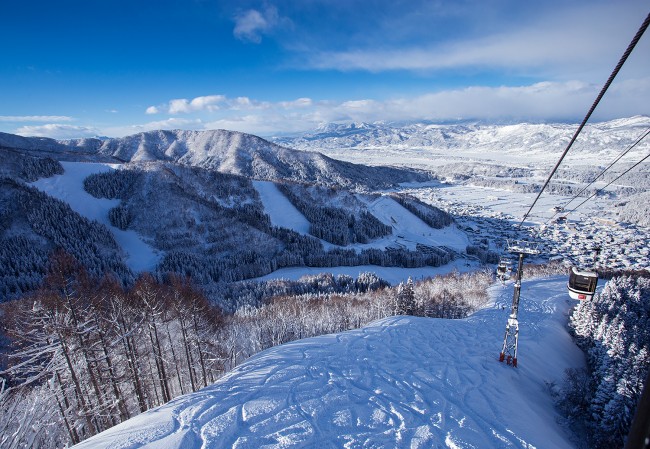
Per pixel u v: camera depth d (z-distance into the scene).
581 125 9.91
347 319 54.50
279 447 12.66
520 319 47.50
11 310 27.52
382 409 16.14
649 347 34.09
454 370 22.56
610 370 28.73
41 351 21.02
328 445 13.03
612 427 23.84
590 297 17.89
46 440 22.06
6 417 20.92
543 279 81.06
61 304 21.91
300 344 26.11
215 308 56.09
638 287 57.78
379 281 93.88
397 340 28.39
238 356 44.44
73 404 22.69
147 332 30.72
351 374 20.06
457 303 61.28
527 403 22.22
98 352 24.61
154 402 32.72
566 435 22.84
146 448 12.12
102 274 80.38
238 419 14.23
